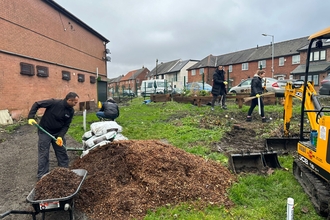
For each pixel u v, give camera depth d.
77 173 3.57
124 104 20.50
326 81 15.43
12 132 8.76
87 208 3.39
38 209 2.86
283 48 37.75
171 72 55.38
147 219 3.10
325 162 3.07
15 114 11.23
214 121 8.60
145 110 13.52
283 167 4.55
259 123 8.37
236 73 43.03
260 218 3.11
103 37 22.78
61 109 4.44
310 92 4.54
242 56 43.34
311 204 3.38
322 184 3.32
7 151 6.39
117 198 3.43
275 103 12.96
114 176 3.89
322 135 3.17
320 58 29.11
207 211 3.28
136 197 3.44
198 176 3.93
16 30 11.33
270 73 38.03
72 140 7.36
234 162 4.62
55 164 5.37
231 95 13.76
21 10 11.66
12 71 11.05
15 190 4.17
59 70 15.23
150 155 4.18
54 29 14.66
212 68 45.31
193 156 4.70
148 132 7.85
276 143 5.89
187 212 3.27
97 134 5.66
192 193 3.56
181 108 12.73
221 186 3.84
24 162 5.53
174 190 3.57
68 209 2.96
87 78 19.88
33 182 4.49
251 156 4.62
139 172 3.83
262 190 3.82
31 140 7.53
